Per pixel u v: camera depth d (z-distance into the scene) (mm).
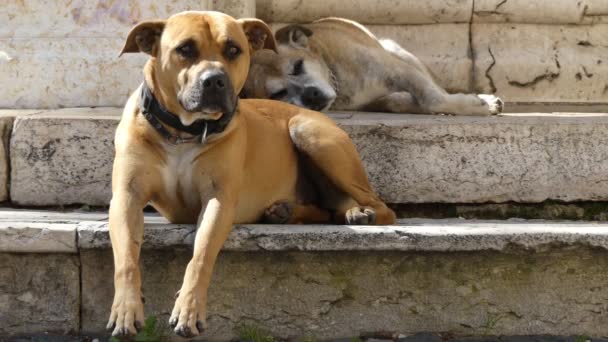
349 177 8953
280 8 13102
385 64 12500
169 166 8062
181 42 7734
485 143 9641
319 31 12977
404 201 9711
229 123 8078
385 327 8141
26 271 8023
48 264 8016
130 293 7102
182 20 7918
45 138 9398
